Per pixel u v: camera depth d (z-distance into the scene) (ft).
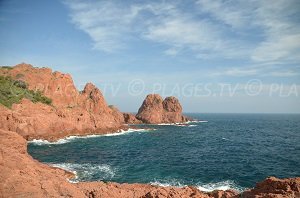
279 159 151.53
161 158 153.38
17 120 211.20
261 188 51.72
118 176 107.04
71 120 260.01
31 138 214.07
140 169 120.78
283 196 44.47
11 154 52.65
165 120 454.40
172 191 59.93
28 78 287.28
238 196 53.62
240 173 115.55
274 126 462.19
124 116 439.63
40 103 247.50
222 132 337.93
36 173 52.75
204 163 137.80
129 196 59.93
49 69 314.35
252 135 303.68
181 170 119.75
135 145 212.43
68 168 119.34
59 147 190.39
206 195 63.72
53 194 48.01
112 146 203.10
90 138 249.96
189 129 370.94
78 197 50.80
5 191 44.16
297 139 262.06
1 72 285.43
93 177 104.27
